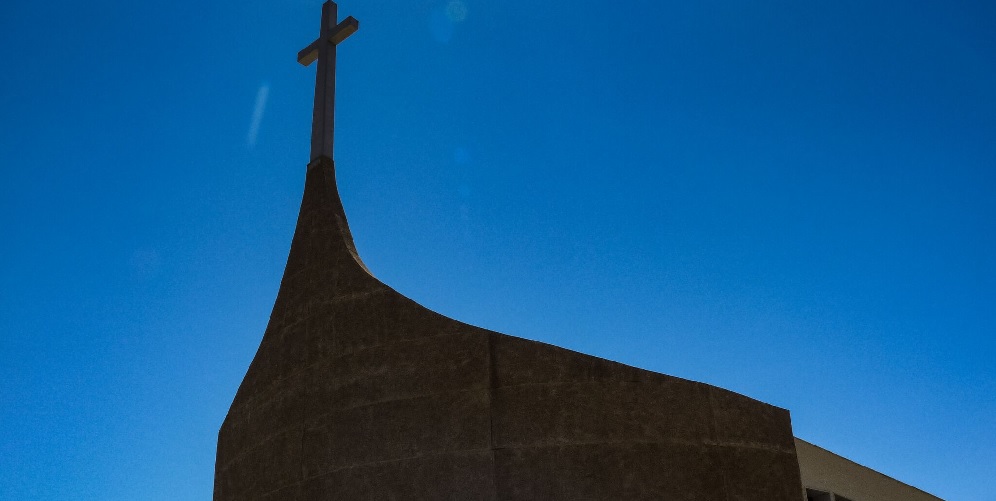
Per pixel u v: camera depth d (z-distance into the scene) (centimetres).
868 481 1638
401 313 1255
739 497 1114
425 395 1180
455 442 1136
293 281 1426
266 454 1312
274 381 1355
